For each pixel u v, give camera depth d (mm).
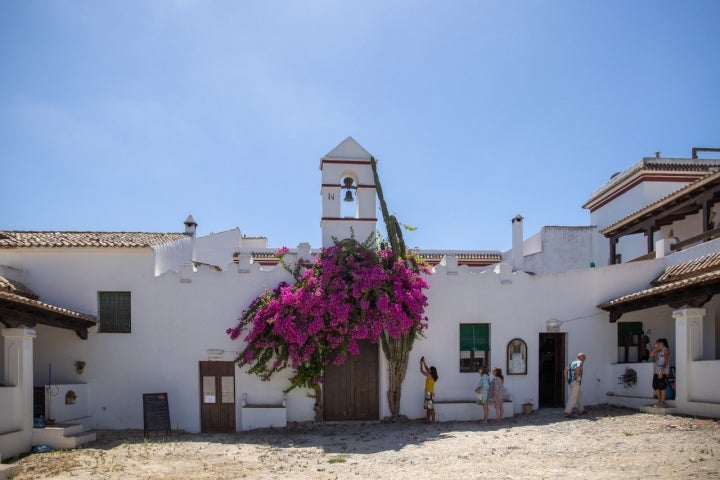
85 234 19406
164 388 17000
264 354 16812
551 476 9750
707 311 16203
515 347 17906
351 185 18922
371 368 17703
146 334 17141
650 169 24000
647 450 11203
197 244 29219
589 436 13094
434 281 17891
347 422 17312
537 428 14727
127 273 17281
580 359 16531
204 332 17219
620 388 17359
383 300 16094
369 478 10172
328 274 16547
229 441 14867
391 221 17828
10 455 12742
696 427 12938
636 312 18328
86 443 14539
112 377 16969
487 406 16359
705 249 16406
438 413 17219
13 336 13445
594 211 29594
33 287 17000
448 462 11297
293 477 10438
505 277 18078
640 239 25328
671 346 18188
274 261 29078
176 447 13938
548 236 28828
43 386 15656
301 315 16312
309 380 16781
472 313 17906
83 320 16391
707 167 24406
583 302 18172
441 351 17734
